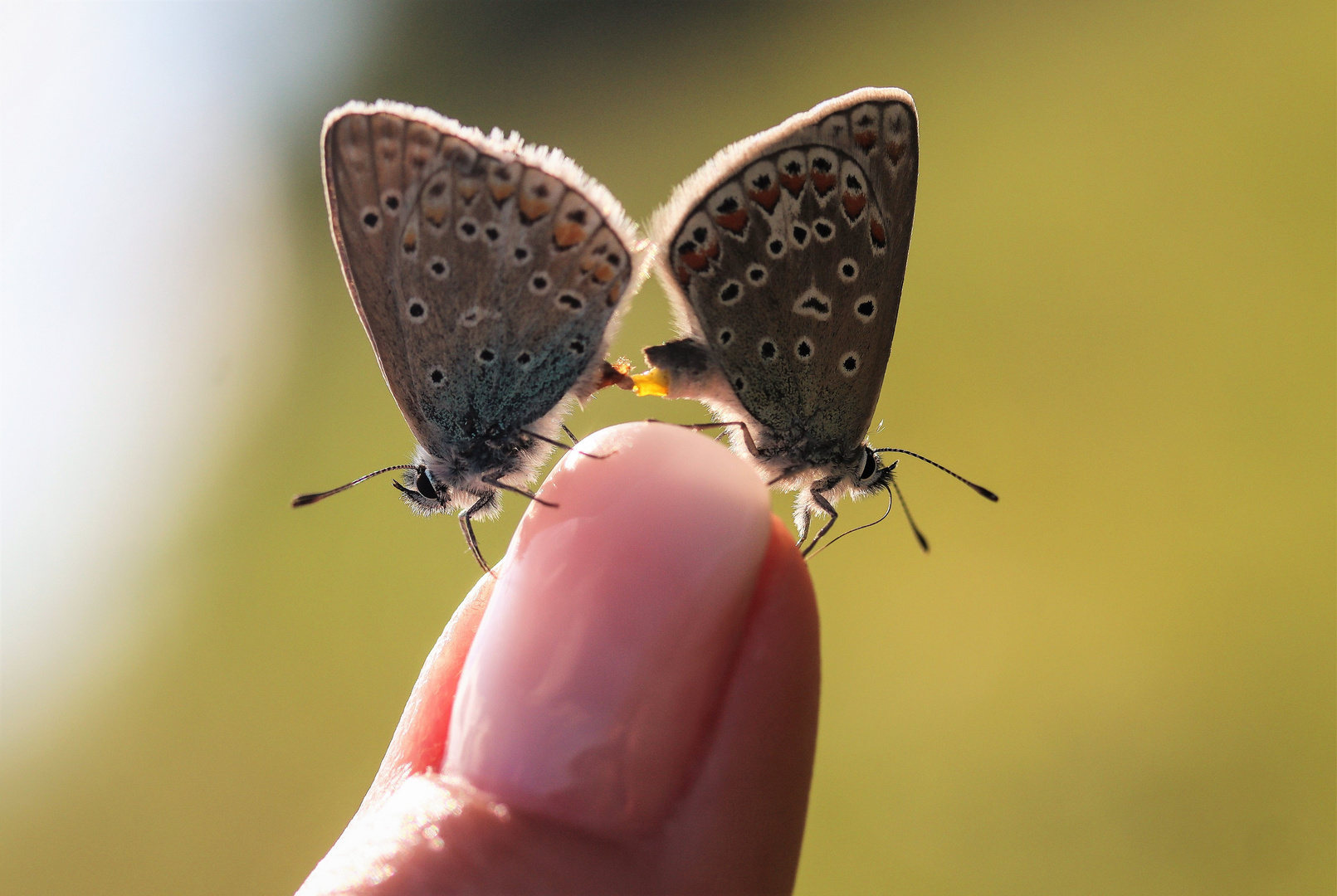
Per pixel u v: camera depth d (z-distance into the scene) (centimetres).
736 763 10
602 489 10
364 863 10
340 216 11
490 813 10
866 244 11
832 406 11
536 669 10
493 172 11
